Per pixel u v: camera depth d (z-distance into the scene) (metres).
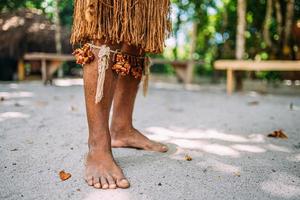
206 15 8.70
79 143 1.97
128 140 1.88
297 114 3.21
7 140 2.00
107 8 1.47
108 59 1.49
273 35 7.93
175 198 1.29
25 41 6.73
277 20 7.08
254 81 7.59
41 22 7.21
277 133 2.25
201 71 10.70
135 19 1.51
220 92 5.66
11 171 1.52
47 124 2.46
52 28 7.28
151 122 2.71
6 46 6.54
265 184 1.43
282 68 4.77
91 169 1.46
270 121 2.82
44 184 1.39
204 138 2.20
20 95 4.21
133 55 1.73
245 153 1.87
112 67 1.53
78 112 3.01
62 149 1.85
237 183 1.44
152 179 1.46
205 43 9.81
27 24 6.85
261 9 7.96
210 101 4.25
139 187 1.38
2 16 6.85
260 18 8.02
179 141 2.11
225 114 3.18
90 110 1.52
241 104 3.98
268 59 7.19
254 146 2.02
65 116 2.79
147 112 3.19
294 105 3.94
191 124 2.66
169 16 1.66
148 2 1.56
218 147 1.98
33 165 1.60
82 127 2.38
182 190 1.36
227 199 1.29
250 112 3.33
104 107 1.53
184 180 1.46
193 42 8.08
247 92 5.78
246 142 2.11
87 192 1.32
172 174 1.52
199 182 1.44
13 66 7.28
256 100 4.46
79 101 3.78
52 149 1.84
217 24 9.04
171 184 1.41
